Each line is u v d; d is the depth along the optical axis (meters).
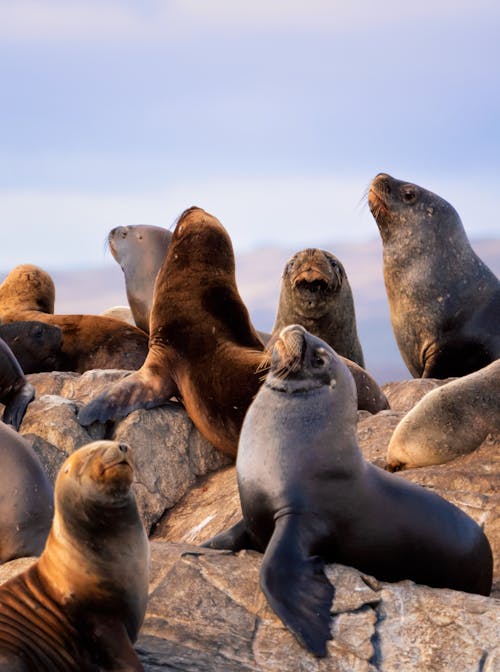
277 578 22.34
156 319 43.44
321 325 48.94
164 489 40.44
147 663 20.92
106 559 19.59
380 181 53.31
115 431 40.97
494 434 36.03
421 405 36.88
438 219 52.31
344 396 25.22
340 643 21.44
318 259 47.72
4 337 53.12
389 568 24.80
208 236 44.09
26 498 30.22
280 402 25.30
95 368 55.03
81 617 19.39
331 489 24.34
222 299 42.91
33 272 64.94
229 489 39.22
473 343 51.44
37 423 40.44
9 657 18.39
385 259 53.62
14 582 19.80
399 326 53.69
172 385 42.47
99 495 19.33
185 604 22.94
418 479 32.53
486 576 26.06
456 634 21.86
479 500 29.83
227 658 21.22
